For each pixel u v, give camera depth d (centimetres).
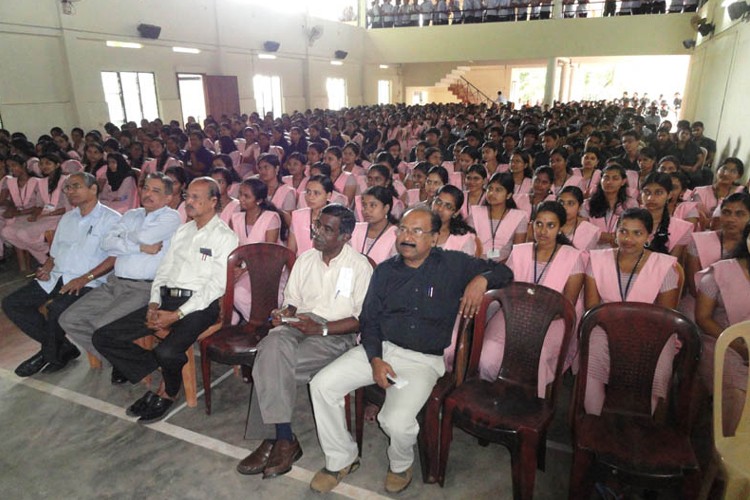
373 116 1175
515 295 208
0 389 275
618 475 161
